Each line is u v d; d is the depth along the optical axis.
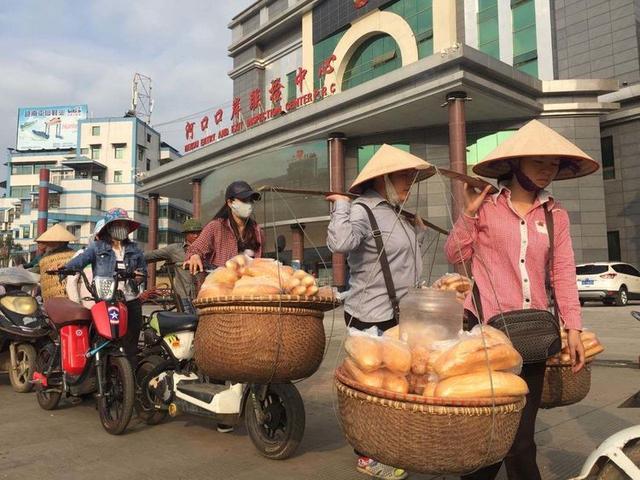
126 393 4.09
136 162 55.06
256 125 24.38
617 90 19.08
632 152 21.45
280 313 2.85
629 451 1.94
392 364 1.95
